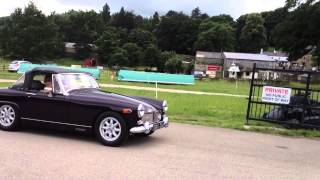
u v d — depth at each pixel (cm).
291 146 1009
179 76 4219
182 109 1666
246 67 10919
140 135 1020
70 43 15012
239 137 1085
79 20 15538
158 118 975
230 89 3919
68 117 930
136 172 693
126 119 880
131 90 2714
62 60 13925
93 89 1005
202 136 1063
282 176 721
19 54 11406
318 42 8231
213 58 11831
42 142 894
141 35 13350
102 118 894
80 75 1018
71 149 842
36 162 728
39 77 979
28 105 967
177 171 712
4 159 737
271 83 1496
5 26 11681
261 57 11462
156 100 1013
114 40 12938
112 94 981
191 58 13762
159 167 731
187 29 15775
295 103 1255
